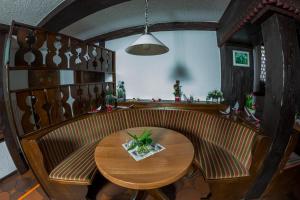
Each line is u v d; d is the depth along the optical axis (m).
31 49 1.46
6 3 1.64
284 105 1.23
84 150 1.80
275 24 1.24
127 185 1.04
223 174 1.39
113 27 2.84
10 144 1.86
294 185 1.64
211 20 2.60
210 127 1.98
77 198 1.51
